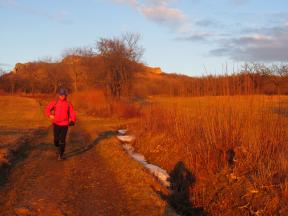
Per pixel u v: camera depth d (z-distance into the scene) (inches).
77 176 412.2
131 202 322.3
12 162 471.2
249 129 419.2
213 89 472.4
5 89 3939.5
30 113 1686.8
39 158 513.3
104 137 765.9
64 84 3555.6
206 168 410.6
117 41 1819.6
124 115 1392.7
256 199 314.8
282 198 300.4
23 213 285.7
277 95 410.0
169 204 338.6
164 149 559.8
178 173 451.8
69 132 879.7
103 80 1814.7
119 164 465.1
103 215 290.2
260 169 339.6
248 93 428.5
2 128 930.7
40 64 3988.7
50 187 363.6
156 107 774.5
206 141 442.3
